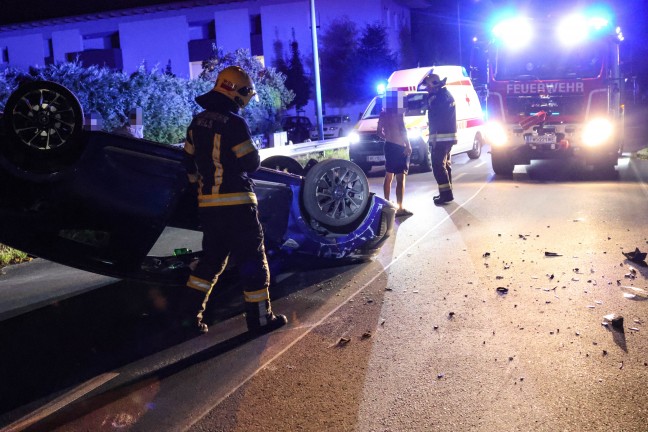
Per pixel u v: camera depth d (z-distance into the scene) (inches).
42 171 201.2
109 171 210.1
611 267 257.8
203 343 198.1
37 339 209.9
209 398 159.6
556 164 665.6
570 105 540.7
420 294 233.5
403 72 732.7
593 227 334.6
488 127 567.5
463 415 143.9
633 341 181.3
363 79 1825.8
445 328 197.6
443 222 367.6
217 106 195.3
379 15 1841.8
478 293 231.0
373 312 216.7
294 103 1856.5
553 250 289.0
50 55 1998.0
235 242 198.2
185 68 1947.6
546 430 136.2
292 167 303.6
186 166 201.5
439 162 428.5
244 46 1911.9
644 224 336.8
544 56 544.1
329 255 267.6
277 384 165.0
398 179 391.9
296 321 212.4
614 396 149.4
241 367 177.6
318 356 181.6
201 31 1978.3
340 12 1857.8
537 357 172.9
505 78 554.9
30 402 164.2
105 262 219.0
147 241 218.5
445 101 422.6
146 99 753.6
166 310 234.1
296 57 1863.9
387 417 144.9
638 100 1556.3
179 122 816.9
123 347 198.8
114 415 153.9
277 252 261.9
